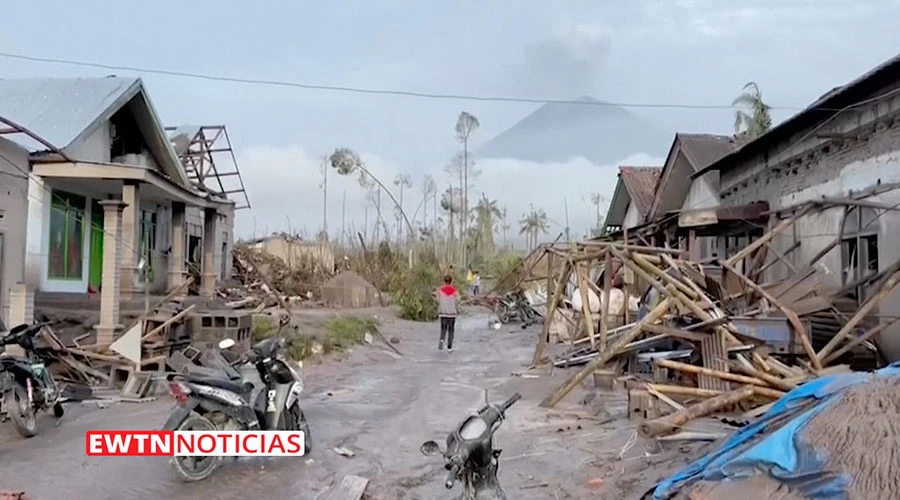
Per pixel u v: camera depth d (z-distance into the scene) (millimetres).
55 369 10719
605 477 5973
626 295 14680
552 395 9500
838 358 10203
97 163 14844
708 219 15891
